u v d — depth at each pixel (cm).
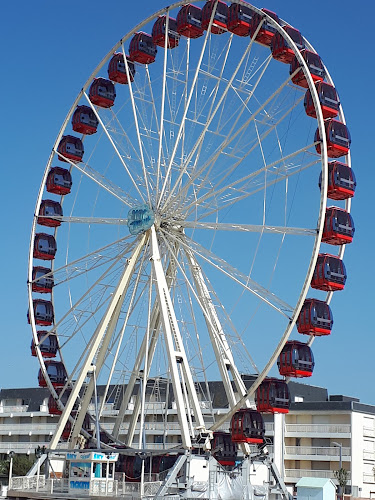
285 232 6084
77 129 7600
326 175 6028
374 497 10575
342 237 6191
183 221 6538
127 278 6569
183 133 6631
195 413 6153
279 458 10588
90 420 7388
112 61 7506
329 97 6316
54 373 7362
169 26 7138
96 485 6084
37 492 6262
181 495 5678
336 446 10494
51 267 7588
